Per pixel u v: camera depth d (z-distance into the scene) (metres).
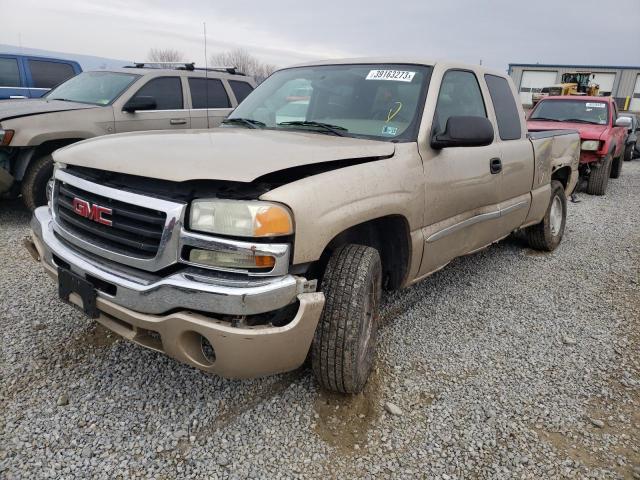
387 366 3.13
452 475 2.31
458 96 3.72
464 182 3.53
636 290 4.64
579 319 3.96
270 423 2.57
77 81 7.21
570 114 10.83
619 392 3.00
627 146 17.05
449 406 2.78
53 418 2.50
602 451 2.51
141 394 2.72
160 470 2.24
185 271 2.22
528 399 2.88
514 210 4.47
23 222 5.82
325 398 2.78
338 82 3.63
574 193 10.12
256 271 2.16
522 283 4.70
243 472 2.25
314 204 2.29
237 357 2.21
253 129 3.44
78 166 2.64
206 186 2.26
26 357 2.99
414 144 3.11
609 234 6.75
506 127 4.34
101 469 2.21
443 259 3.60
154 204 2.24
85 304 2.52
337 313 2.52
